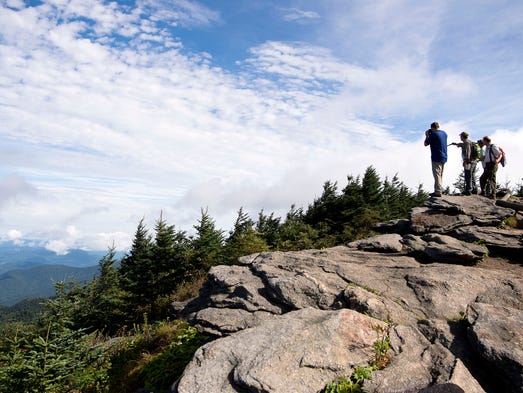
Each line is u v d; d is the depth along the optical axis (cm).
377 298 771
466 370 545
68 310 1206
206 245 2781
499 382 543
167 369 886
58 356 916
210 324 847
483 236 1065
